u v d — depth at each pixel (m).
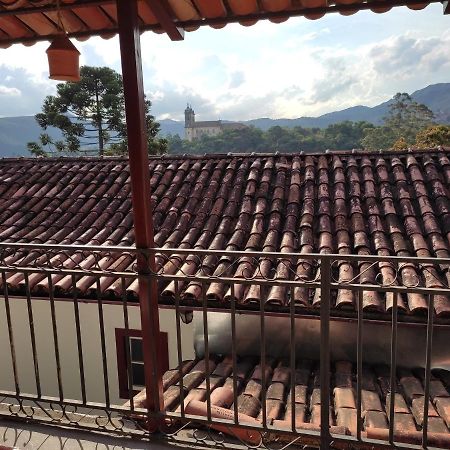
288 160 6.95
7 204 6.96
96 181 7.23
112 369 5.47
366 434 2.78
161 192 6.64
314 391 3.81
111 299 4.67
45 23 3.14
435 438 2.65
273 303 4.14
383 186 5.88
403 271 4.31
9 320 2.87
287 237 5.12
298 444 2.70
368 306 3.93
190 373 4.15
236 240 5.21
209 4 2.91
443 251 4.53
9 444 2.66
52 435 2.73
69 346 5.55
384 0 2.82
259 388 3.83
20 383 5.75
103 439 2.69
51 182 7.41
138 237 2.68
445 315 3.76
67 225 6.18
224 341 4.82
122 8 2.55
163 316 5.17
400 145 35.44
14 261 5.38
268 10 2.99
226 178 6.64
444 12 2.77
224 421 2.58
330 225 5.33
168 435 2.69
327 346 2.35
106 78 22.58
